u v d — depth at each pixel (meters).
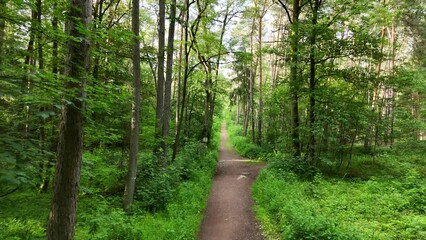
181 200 10.50
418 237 7.01
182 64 19.75
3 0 3.34
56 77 3.78
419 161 16.78
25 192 7.57
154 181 10.84
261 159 23.98
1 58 4.16
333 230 6.80
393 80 14.90
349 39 14.72
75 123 4.58
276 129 26.59
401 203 9.48
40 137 7.75
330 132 16.00
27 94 3.80
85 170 6.61
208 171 16.70
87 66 4.52
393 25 21.62
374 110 18.42
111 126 10.75
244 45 29.25
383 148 20.69
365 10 13.93
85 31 3.81
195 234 8.45
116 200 10.43
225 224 9.44
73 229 4.76
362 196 10.30
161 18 13.47
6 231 5.83
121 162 12.54
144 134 12.83
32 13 5.43
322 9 15.41
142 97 16.39
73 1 4.46
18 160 4.08
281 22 31.89
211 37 16.53
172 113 28.86
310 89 15.02
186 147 20.09
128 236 7.07
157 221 8.41
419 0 19.20
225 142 39.88
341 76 15.23
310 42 14.61
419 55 21.34
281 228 8.37
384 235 7.02
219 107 40.53
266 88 31.95
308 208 8.53
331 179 13.52
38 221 6.20
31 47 5.88
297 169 14.30
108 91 4.47
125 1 19.95
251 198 12.37
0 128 4.88
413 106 25.19
